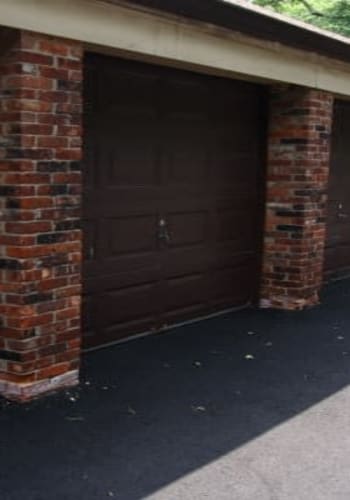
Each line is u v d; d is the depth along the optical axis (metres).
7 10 4.32
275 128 7.75
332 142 9.48
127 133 6.15
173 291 6.94
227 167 7.43
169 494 3.73
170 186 6.70
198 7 5.42
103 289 6.12
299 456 4.24
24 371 4.77
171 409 4.91
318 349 6.52
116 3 4.96
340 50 7.50
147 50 5.41
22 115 4.56
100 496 3.68
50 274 4.86
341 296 8.88
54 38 4.71
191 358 6.09
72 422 4.59
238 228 7.71
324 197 8.06
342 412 4.96
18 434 4.38
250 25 6.06
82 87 5.36
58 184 4.85
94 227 5.95
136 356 6.07
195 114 6.89
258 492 3.79
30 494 3.68
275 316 7.66
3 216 4.69
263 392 5.32
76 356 5.18
